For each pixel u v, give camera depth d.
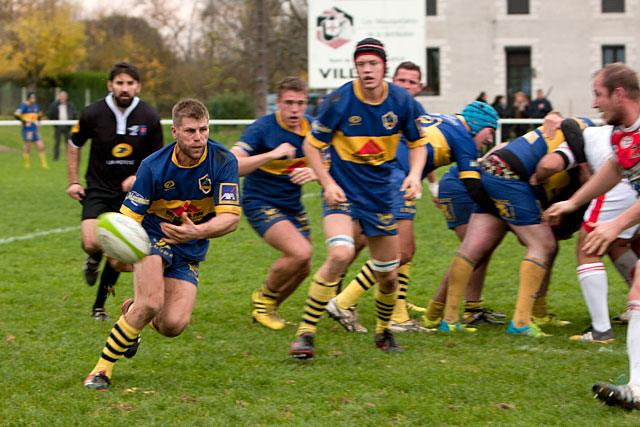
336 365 8.59
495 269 15.02
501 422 6.79
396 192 10.69
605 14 58.97
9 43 69.50
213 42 54.59
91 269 10.94
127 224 7.43
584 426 6.66
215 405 7.27
